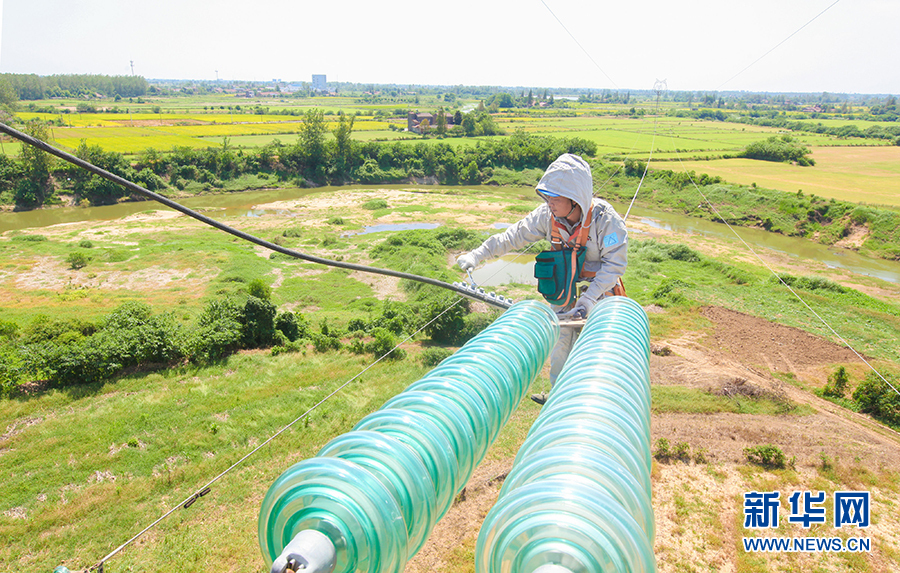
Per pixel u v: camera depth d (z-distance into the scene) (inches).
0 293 1348.4
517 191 3248.0
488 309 1169.4
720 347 959.6
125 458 597.9
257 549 455.8
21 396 717.9
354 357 900.6
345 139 3417.8
